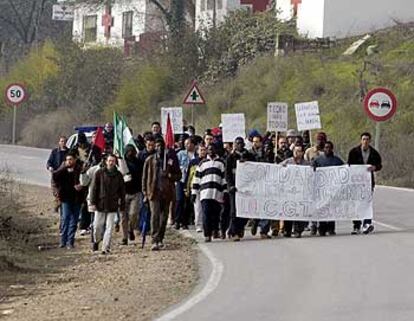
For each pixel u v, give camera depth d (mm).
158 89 116250
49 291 31406
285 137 50281
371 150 44469
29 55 141375
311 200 43656
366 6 105688
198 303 27500
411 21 104750
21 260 38375
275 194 43250
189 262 36250
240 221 42719
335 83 93625
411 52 94250
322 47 103375
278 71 101188
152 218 40031
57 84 131250
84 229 46781
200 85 111938
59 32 179375
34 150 106188
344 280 30828
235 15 118188
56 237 45719
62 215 42625
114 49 132250
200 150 43156
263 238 42969
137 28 147750
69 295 30281
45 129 122625
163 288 30656
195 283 31312
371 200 44062
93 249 40719
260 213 43062
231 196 42594
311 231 44312
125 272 34750
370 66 93312
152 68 117938
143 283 31906
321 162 44062
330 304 26797
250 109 98625
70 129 119375
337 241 40906
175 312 26203
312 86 94812
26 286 32719
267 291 29188
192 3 134750
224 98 103125
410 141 77312
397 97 85438
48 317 26469
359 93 89312
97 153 45375
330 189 43844
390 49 96688
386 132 80875
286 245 40000
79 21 160875
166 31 128500
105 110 120125
